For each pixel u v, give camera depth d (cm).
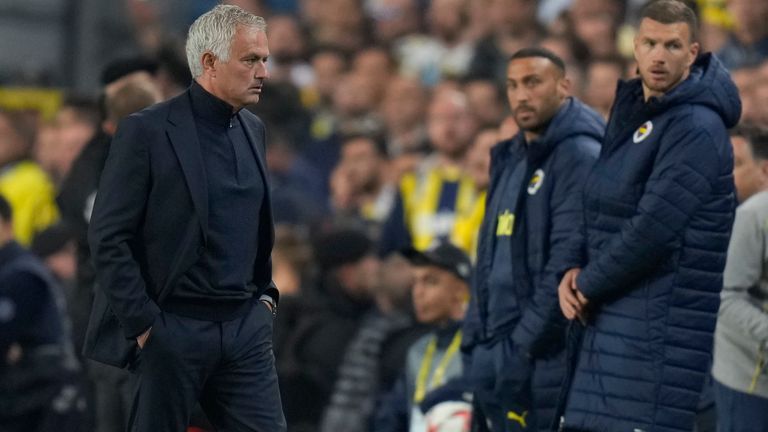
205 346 2392
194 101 2412
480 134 3756
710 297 2473
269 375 2453
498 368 2692
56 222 3888
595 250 2539
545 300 2608
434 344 3050
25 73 4912
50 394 3444
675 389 2466
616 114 2552
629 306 2491
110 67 3078
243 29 2391
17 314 3441
